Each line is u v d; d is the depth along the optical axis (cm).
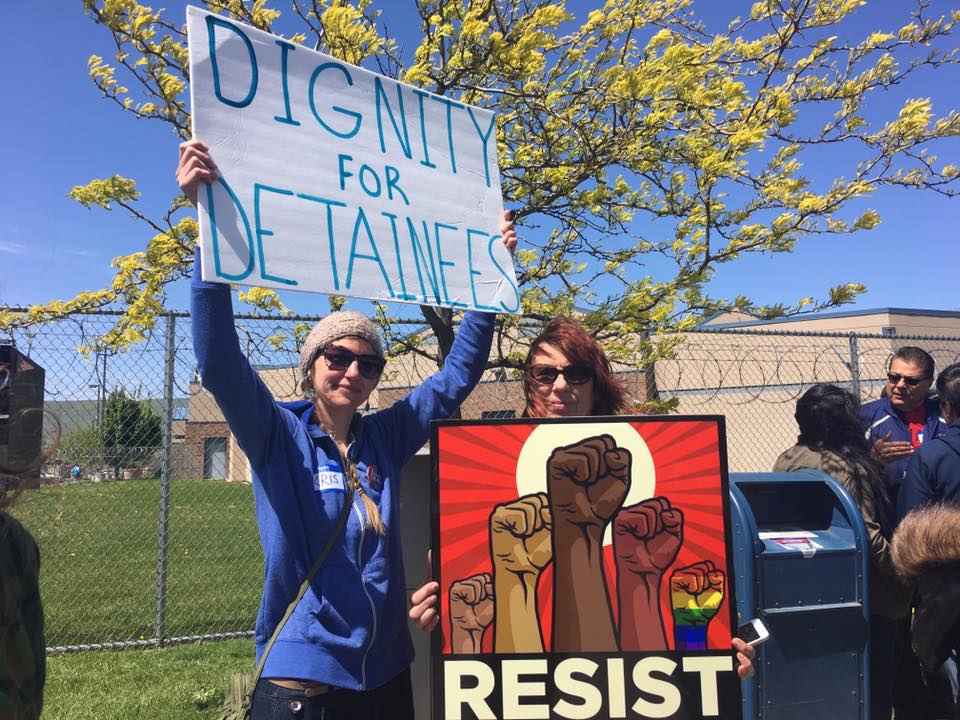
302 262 212
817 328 1648
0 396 163
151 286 361
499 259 258
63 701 422
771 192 383
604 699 195
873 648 309
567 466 204
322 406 218
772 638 282
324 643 189
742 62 436
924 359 413
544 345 257
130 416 513
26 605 143
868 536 301
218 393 194
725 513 202
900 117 400
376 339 219
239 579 777
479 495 203
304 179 218
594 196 418
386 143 239
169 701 420
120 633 571
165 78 376
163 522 535
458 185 254
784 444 1194
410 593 288
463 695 195
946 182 417
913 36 423
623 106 389
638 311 397
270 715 190
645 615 198
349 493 204
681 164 419
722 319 1328
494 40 367
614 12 426
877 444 384
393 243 233
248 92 212
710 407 893
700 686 195
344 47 353
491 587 199
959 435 320
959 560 213
